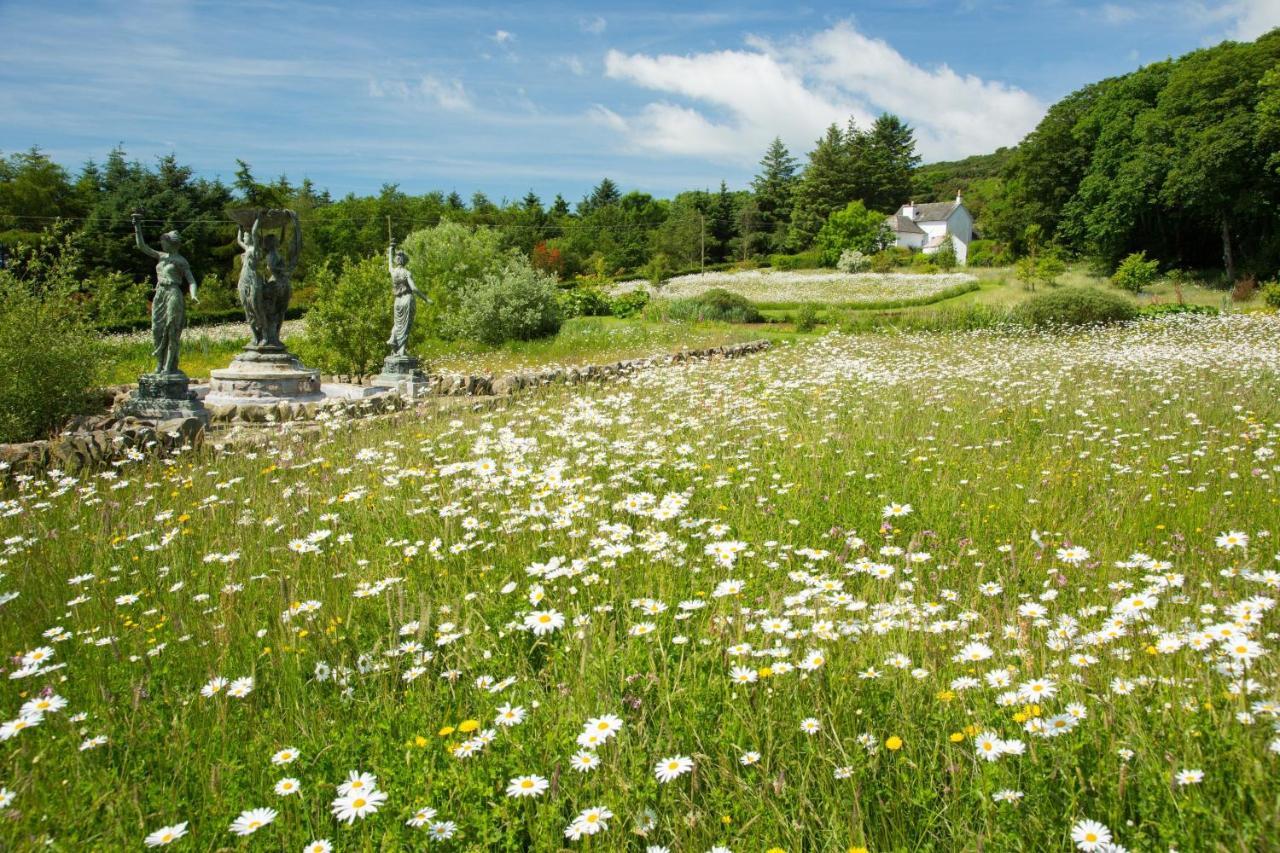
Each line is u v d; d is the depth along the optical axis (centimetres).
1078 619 331
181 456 723
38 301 1024
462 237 2700
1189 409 838
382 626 342
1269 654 251
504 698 274
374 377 1508
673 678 278
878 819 210
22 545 484
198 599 375
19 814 213
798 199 8019
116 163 5050
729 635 293
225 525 511
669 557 395
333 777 234
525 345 2288
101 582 414
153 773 247
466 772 221
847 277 5369
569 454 666
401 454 704
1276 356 1335
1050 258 4306
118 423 980
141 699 284
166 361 1041
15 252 1076
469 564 405
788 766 229
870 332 2298
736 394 1035
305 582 400
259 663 319
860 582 386
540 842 203
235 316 3469
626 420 821
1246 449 651
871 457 671
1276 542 427
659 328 2459
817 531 484
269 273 1274
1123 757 211
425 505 521
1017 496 540
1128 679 254
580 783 224
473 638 316
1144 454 660
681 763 213
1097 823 190
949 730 243
